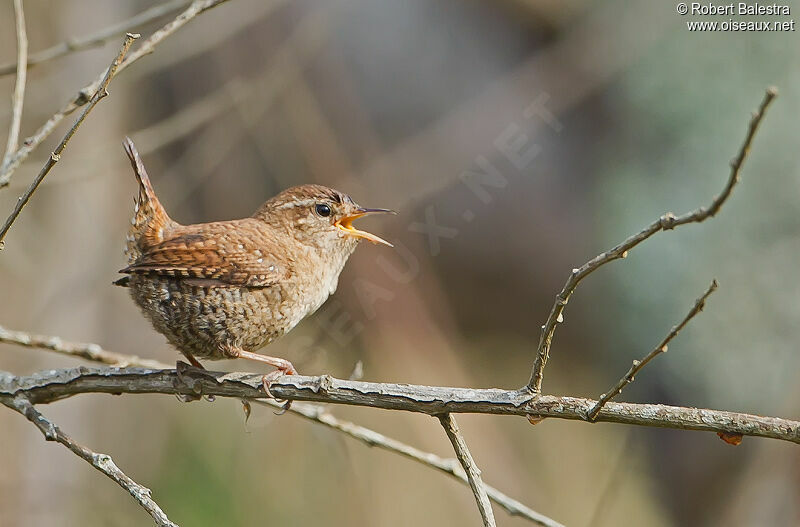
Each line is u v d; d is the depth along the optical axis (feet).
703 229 34.35
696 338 34.04
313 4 41.47
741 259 33.63
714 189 34.22
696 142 35.01
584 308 39.22
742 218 33.81
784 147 33.58
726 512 34.58
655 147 35.96
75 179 32.68
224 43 41.34
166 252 21.77
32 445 35.78
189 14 19.35
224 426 36.37
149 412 36.96
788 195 33.37
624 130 37.27
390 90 40.91
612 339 37.29
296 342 36.83
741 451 34.94
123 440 36.60
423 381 37.27
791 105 33.86
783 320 32.96
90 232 37.86
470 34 41.50
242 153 40.40
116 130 39.50
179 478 35.53
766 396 32.86
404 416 36.73
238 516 34.47
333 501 34.76
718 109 34.83
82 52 37.58
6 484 34.73
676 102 35.65
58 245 37.35
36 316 36.52
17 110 20.31
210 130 39.60
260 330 22.75
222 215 40.34
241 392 19.66
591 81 38.93
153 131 35.55
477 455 36.76
